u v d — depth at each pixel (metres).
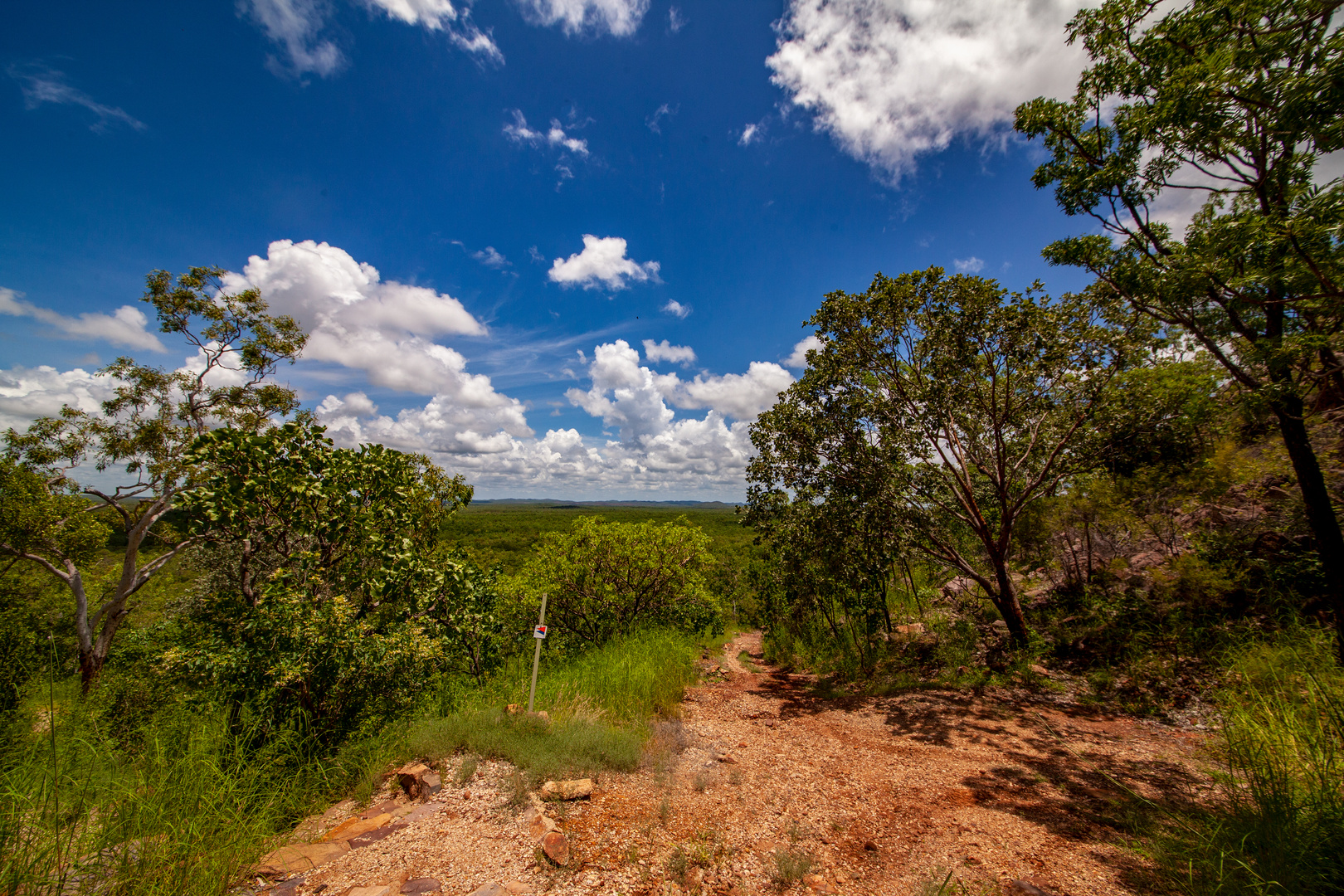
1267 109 4.92
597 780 4.58
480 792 4.12
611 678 7.82
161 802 3.36
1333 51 4.29
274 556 6.76
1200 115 5.27
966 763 5.46
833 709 8.13
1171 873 3.12
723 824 4.00
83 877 2.74
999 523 11.59
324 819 3.95
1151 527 9.45
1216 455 8.48
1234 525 8.31
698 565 12.26
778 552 12.47
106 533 13.33
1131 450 8.40
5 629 5.94
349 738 5.00
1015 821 4.05
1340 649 5.73
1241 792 3.85
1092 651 8.27
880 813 4.31
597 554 11.12
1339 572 5.82
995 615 10.93
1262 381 6.02
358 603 6.31
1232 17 5.17
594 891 2.96
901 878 3.31
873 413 9.48
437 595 6.76
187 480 6.50
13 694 4.75
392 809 3.98
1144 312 6.53
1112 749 5.54
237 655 4.86
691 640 12.54
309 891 2.87
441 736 4.93
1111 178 6.36
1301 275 4.68
